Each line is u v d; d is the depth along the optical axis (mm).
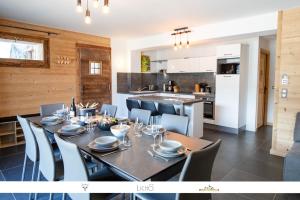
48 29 4859
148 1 3303
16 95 4477
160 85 7652
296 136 3129
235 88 5043
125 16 4062
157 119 4477
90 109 3162
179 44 5090
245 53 5164
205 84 6387
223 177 2834
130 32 5461
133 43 6473
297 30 3262
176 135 2246
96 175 1923
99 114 3324
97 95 5949
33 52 4688
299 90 3318
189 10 3727
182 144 1947
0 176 2879
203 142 2018
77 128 2363
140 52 7035
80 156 1517
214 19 4277
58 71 5094
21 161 3418
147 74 7355
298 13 3238
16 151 3895
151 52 7473
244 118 5379
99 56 5926
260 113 5719
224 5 3473
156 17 4145
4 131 4211
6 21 4262
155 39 5820
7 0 3229
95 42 5816
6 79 4328
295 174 2518
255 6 3520
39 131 2004
